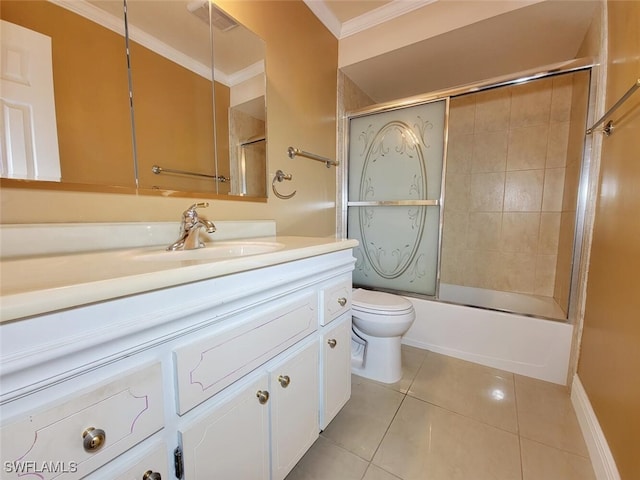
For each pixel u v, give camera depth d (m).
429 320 1.90
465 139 2.51
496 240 2.43
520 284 2.36
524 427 1.22
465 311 1.78
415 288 2.00
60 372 0.38
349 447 1.12
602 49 1.32
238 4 1.27
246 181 1.35
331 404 1.07
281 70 1.51
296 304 0.84
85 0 0.81
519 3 1.40
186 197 1.10
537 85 2.21
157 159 1.01
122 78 0.90
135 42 0.93
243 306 0.66
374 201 2.10
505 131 2.35
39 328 0.36
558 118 2.15
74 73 0.80
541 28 1.55
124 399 0.45
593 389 1.16
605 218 1.17
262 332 0.72
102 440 0.43
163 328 0.50
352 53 1.94
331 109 1.97
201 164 1.16
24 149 0.71
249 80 1.34
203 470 0.59
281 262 0.76
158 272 0.48
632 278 0.88
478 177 2.48
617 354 0.96
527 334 1.61
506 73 2.08
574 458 1.07
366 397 1.43
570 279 1.54
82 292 0.39
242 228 1.29
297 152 1.61
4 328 0.33
